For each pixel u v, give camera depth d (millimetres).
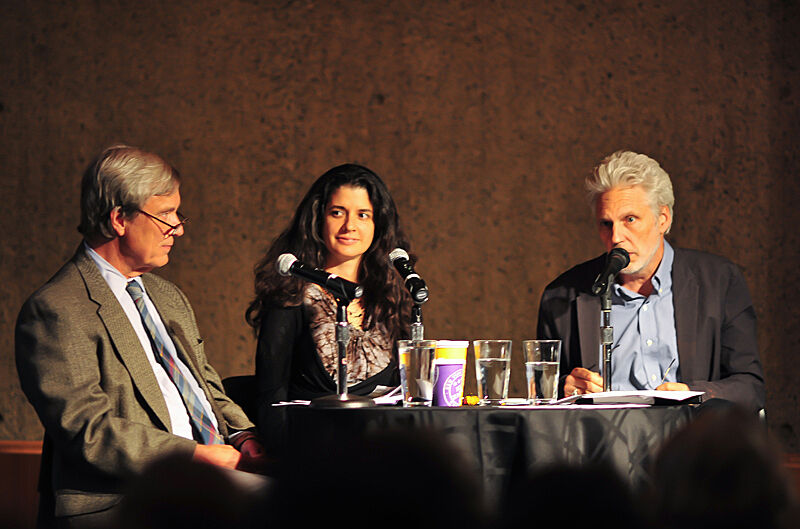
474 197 7801
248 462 3422
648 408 3105
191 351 3891
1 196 8047
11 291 7992
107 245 3664
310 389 4246
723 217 7500
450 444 1053
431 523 1022
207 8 7965
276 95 7941
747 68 7508
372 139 7871
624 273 4434
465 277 7773
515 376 7711
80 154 8008
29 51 8047
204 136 7980
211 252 7953
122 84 8008
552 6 7730
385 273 4418
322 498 1038
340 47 7902
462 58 7812
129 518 1013
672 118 7590
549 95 7742
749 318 4516
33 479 6824
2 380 7871
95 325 3428
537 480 1014
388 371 4293
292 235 4523
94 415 3262
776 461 1122
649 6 7629
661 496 1130
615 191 4414
